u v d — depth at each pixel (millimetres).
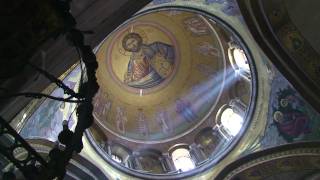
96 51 16406
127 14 7891
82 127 3680
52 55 6547
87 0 6891
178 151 17531
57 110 12586
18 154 8562
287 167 14047
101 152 14562
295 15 11211
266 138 14273
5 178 3846
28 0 3660
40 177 3373
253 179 14828
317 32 11242
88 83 3947
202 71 18594
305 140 13234
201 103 18203
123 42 19109
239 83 16516
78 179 13133
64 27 3809
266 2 11172
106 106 18188
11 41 3711
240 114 16062
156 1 12000
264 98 14258
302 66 11977
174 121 18641
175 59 19234
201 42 18203
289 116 13609
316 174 13844
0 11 3639
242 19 12562
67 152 3510
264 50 12117
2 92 4754
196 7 13273
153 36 19172
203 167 15500
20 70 3811
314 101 12500
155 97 19453
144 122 18891
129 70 19625
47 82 7172
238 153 14891
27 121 11031
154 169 16734
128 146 17516
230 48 16656
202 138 17422
